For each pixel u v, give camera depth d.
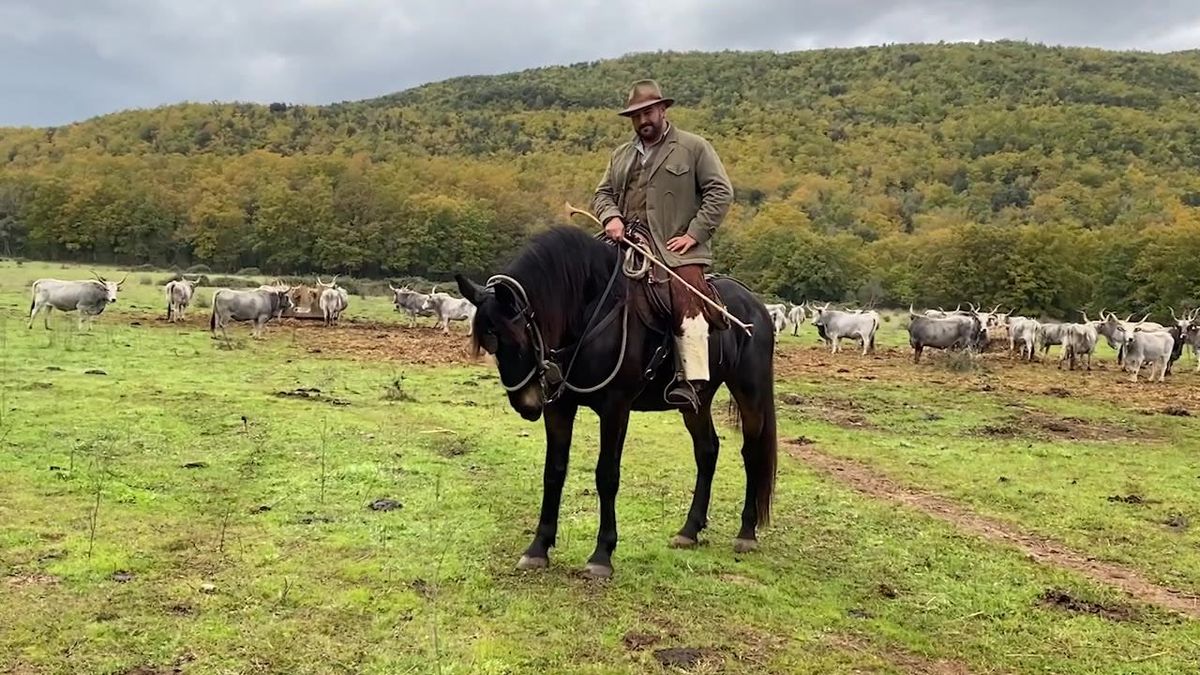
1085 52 179.25
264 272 75.56
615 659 4.35
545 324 5.15
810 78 176.75
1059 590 5.91
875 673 4.42
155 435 9.23
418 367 18.12
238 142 123.50
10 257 73.06
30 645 4.17
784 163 114.50
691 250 5.75
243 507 6.78
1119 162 108.44
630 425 12.16
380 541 6.07
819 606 5.35
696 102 166.88
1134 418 15.56
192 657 4.14
